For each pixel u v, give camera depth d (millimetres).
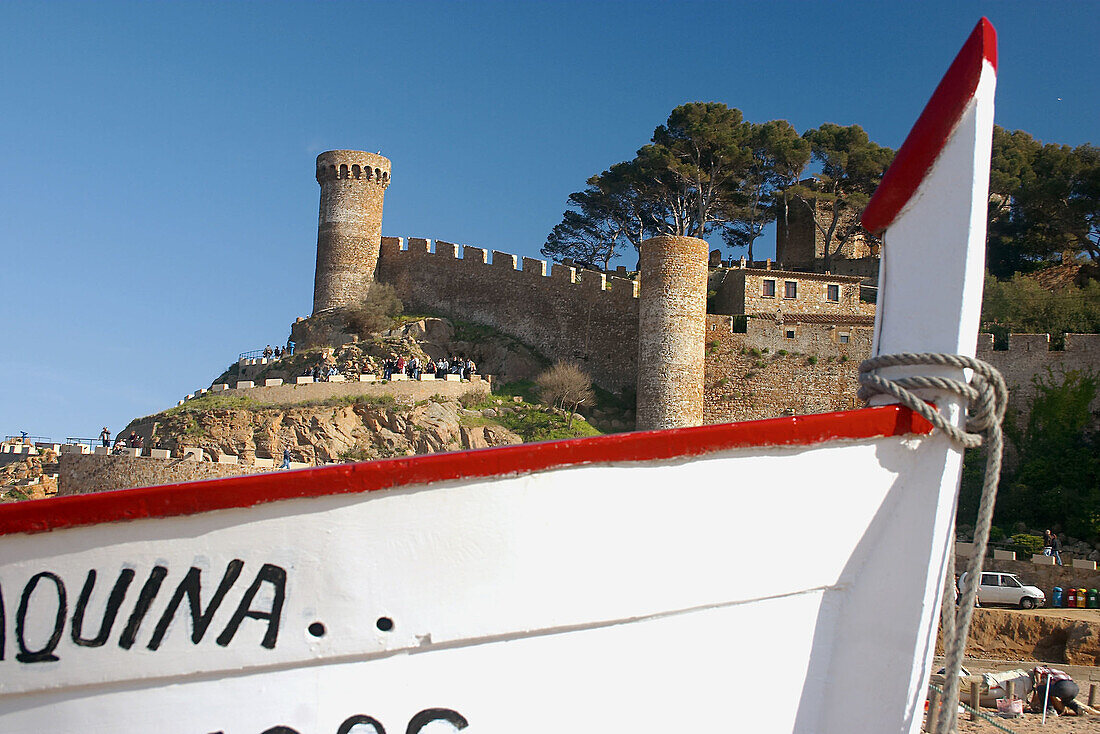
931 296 6129
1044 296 49031
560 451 5746
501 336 52906
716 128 64812
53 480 43406
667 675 6051
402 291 58312
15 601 5484
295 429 40781
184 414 41594
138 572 5520
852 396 45938
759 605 6086
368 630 5723
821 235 65250
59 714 5582
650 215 73375
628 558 5934
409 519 5684
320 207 60969
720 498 5945
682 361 43938
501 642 5883
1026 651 24297
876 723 6094
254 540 5574
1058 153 59688
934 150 6098
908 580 6051
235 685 5645
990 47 6027
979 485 37469
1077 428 40906
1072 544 34594
